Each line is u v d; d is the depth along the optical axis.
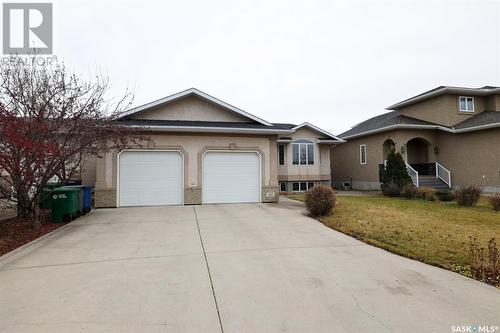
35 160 7.24
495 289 3.87
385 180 16.66
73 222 8.62
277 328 2.90
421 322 3.03
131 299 3.55
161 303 3.44
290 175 20.14
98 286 3.96
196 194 12.62
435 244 5.93
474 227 7.48
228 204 12.70
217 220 8.91
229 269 4.64
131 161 12.11
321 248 5.86
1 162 6.62
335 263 4.93
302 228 7.75
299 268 4.68
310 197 9.59
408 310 3.29
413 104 22.33
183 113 13.95
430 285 4.00
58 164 8.01
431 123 20.36
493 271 4.29
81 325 2.94
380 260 5.11
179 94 13.51
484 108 20.44
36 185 7.76
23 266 4.81
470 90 19.39
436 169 19.89
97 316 3.13
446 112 19.53
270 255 5.38
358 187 23.84
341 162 26.23
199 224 8.30
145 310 3.27
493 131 16.75
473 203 11.63
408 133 19.97
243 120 14.45
